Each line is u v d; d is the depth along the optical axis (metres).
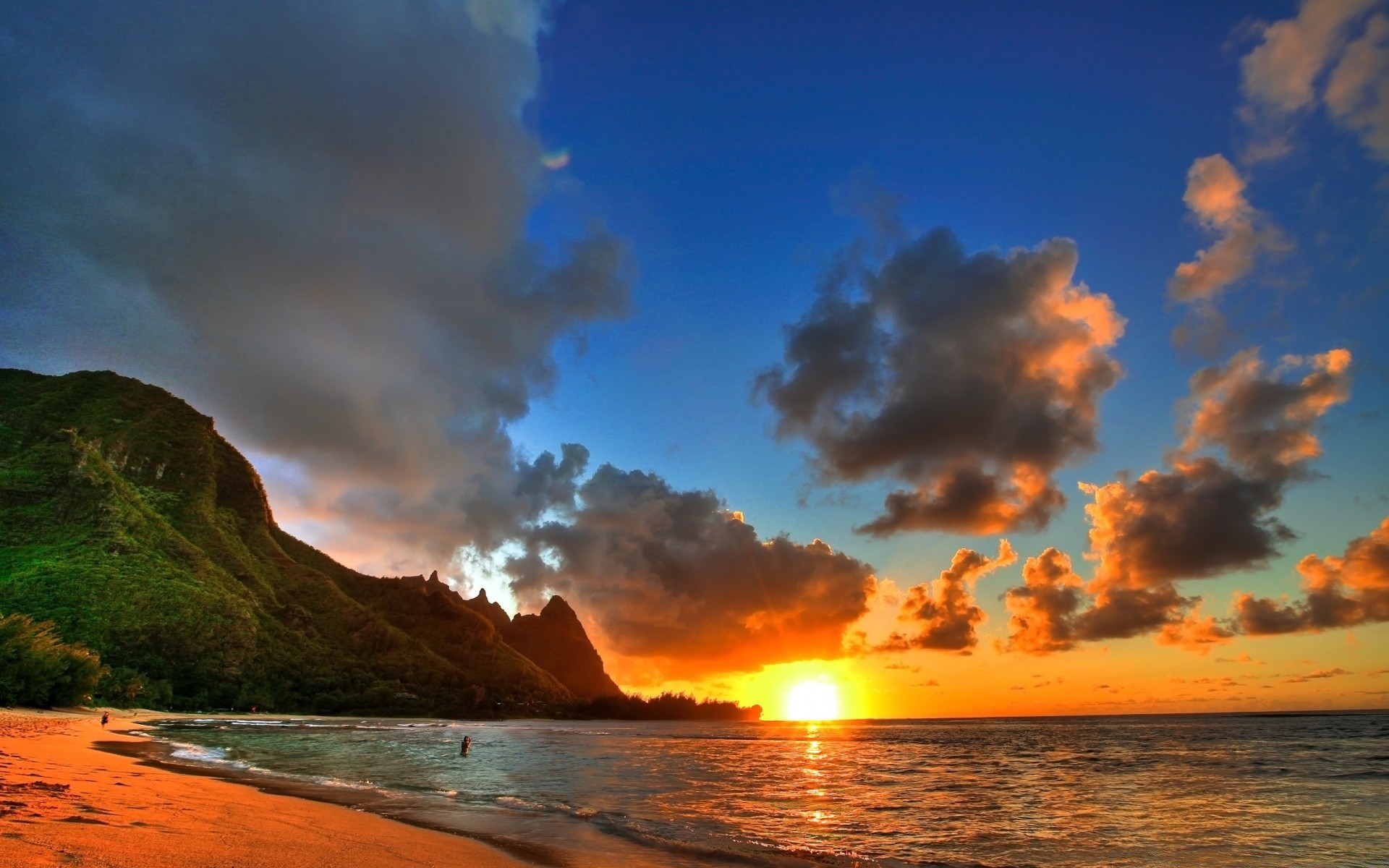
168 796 18.92
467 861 14.52
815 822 27.50
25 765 21.89
